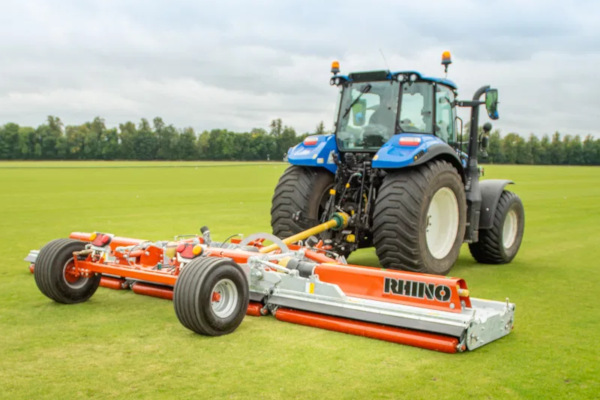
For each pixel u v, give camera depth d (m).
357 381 3.46
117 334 4.31
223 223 11.27
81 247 5.21
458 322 4.00
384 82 6.85
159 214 12.86
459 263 7.99
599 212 15.10
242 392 3.27
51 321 4.63
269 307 4.83
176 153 94.75
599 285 6.39
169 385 3.36
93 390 3.28
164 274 4.61
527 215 14.30
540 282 6.57
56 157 93.44
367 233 6.79
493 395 3.29
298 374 3.55
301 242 5.89
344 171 6.83
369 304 4.35
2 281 6.08
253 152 93.62
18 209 13.68
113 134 95.38
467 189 7.20
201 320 4.11
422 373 3.61
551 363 3.83
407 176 6.05
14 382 3.39
